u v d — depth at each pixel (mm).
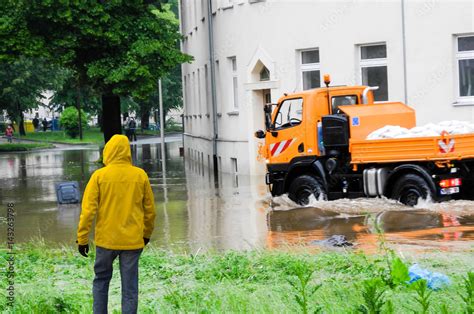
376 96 30672
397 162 22359
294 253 16250
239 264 15250
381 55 30547
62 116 90000
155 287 13734
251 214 23734
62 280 14930
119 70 40438
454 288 11477
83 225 10383
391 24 29625
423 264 13977
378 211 22062
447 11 28250
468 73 28328
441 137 21578
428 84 28859
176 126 113938
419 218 20406
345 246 17281
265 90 35875
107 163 10477
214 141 41531
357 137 23453
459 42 28422
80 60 42031
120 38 40594
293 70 33344
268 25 34281
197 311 11234
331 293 11516
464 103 28156
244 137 36719
